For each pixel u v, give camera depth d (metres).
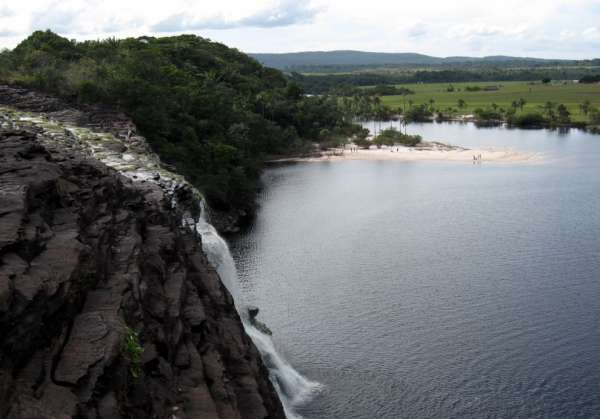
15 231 19.89
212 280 36.25
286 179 131.62
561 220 95.19
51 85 88.12
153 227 34.56
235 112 142.00
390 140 190.00
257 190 118.56
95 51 130.88
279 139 166.88
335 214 99.75
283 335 55.25
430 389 47.25
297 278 69.62
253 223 93.69
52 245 21.58
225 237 85.75
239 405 28.22
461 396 46.47
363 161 158.88
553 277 70.12
